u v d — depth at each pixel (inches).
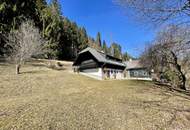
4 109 335.9
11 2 1311.5
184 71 839.1
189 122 358.6
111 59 1592.0
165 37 491.5
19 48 932.6
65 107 382.3
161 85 860.6
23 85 632.4
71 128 275.0
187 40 352.2
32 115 312.8
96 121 317.1
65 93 565.0
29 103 399.2
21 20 1273.4
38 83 698.8
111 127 297.9
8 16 1275.8
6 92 518.3
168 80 1009.5
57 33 1879.9
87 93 581.0
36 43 1020.5
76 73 1279.5
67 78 915.4
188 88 896.3
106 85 800.3
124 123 321.7
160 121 346.0
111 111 385.4
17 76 780.0
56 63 1540.4
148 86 781.3
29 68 1096.8
